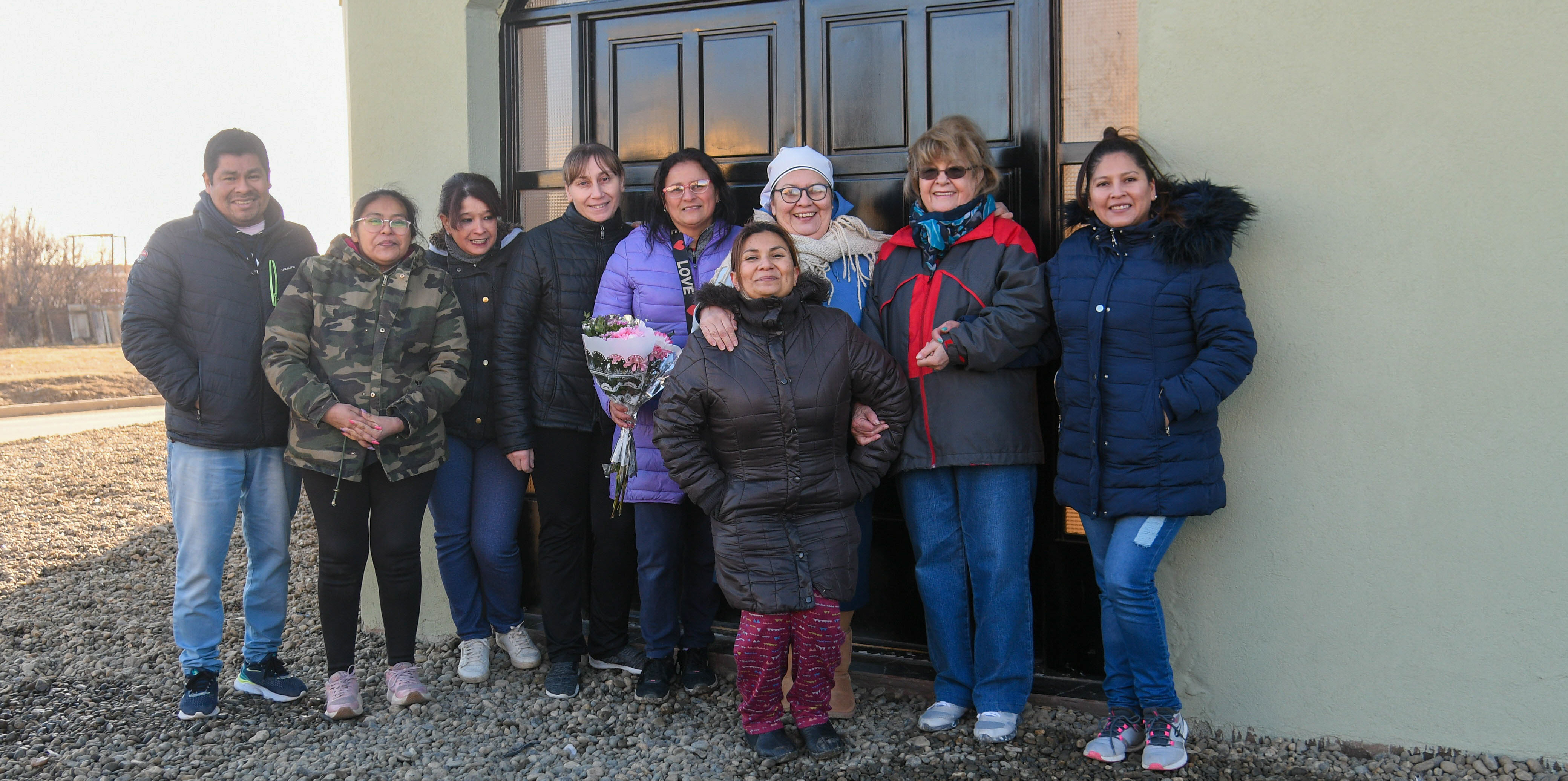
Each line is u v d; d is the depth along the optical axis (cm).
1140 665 255
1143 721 265
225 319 288
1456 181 249
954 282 269
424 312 294
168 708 309
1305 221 261
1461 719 259
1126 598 251
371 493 298
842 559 262
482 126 358
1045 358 270
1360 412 261
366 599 375
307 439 284
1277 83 261
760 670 262
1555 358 245
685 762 268
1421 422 256
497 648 352
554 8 360
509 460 315
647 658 313
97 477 737
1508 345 248
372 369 286
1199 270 243
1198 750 272
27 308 2414
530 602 372
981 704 278
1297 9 258
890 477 308
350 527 292
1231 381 235
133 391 1686
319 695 317
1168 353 246
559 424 309
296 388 276
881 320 285
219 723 295
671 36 349
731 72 343
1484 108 246
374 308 289
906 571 332
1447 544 256
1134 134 276
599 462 319
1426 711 262
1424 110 250
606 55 358
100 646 372
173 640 375
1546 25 241
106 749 279
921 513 280
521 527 370
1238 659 277
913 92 320
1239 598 275
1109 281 249
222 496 294
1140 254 249
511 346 307
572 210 316
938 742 276
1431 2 248
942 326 264
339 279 289
